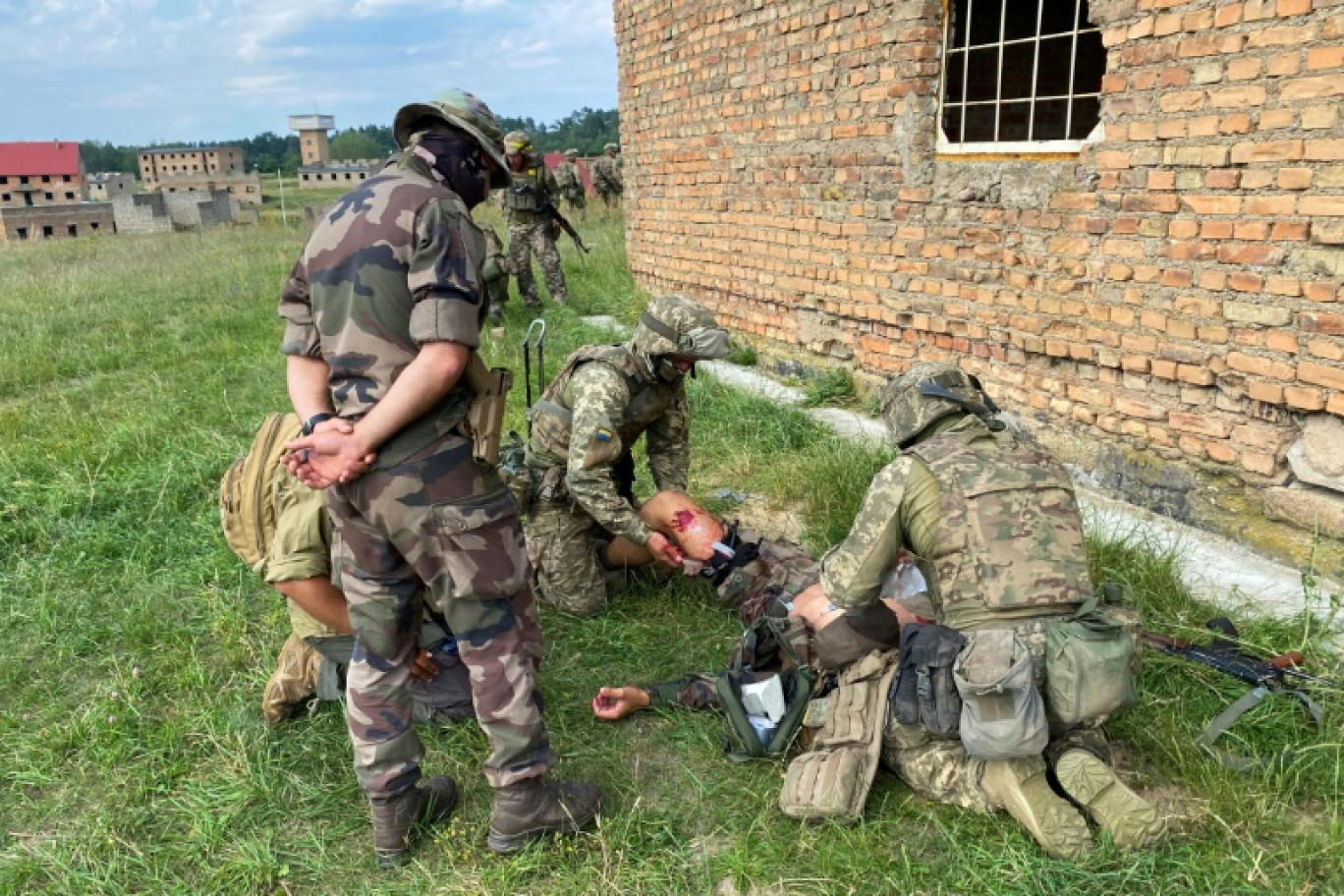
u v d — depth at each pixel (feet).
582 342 25.49
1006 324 15.93
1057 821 7.48
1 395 23.73
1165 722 8.89
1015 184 15.26
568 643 11.29
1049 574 7.87
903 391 8.80
